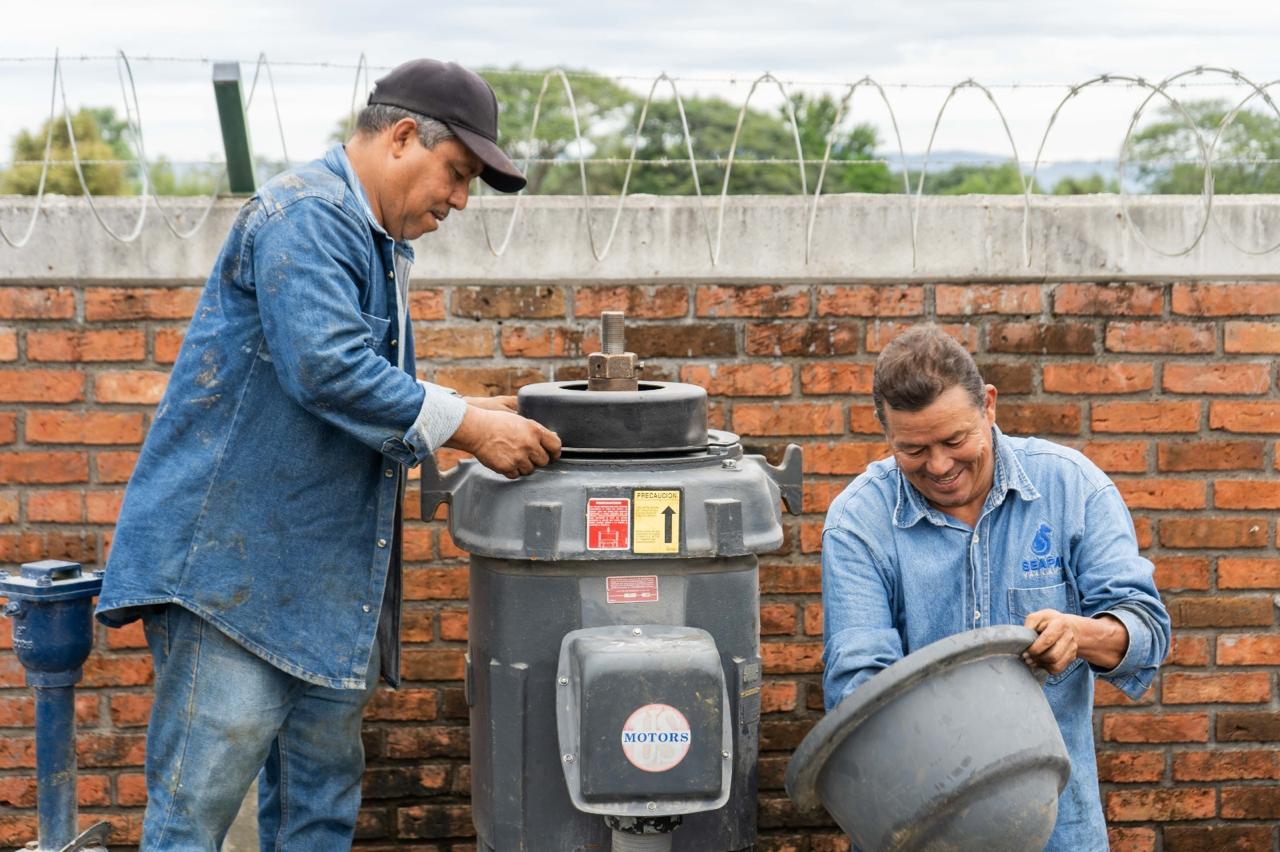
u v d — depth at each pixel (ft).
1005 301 11.39
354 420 7.75
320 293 7.66
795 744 11.66
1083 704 7.72
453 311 11.27
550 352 11.32
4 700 11.36
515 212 11.03
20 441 11.22
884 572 7.73
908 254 11.29
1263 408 11.48
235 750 8.22
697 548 7.73
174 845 8.24
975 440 7.22
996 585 7.63
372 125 8.19
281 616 8.10
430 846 11.66
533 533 7.66
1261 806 11.75
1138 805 11.75
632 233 11.23
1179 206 11.30
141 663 11.42
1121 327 11.43
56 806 9.63
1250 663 11.64
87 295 11.12
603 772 7.33
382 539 8.33
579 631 7.71
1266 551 11.58
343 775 9.36
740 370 11.39
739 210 11.21
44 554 11.30
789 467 8.81
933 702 6.65
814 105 69.41
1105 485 7.75
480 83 8.30
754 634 8.16
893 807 6.70
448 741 11.56
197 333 8.14
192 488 8.00
